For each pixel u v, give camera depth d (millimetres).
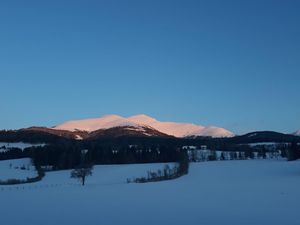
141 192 83500
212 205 53906
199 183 115062
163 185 109438
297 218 40406
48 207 54688
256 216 42188
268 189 83625
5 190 105812
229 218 41031
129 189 95562
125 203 59406
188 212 46594
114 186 112812
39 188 115750
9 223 39406
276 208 49188
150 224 38062
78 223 39156
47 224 38656
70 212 48250
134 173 183750
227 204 54844
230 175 159625
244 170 185250
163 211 48000
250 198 63156
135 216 43812
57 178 178625
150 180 140625
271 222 38000
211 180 131500
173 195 73375
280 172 169375
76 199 68688
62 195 79875
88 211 49094
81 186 124188
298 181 113938
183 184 112000
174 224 37844
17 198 72688
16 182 158750
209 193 76062
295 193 72188
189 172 178375
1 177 183250
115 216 44031
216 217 41938
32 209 52250
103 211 48906
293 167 191625
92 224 38438
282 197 64125
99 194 80688
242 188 88438
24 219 42250
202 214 44531
